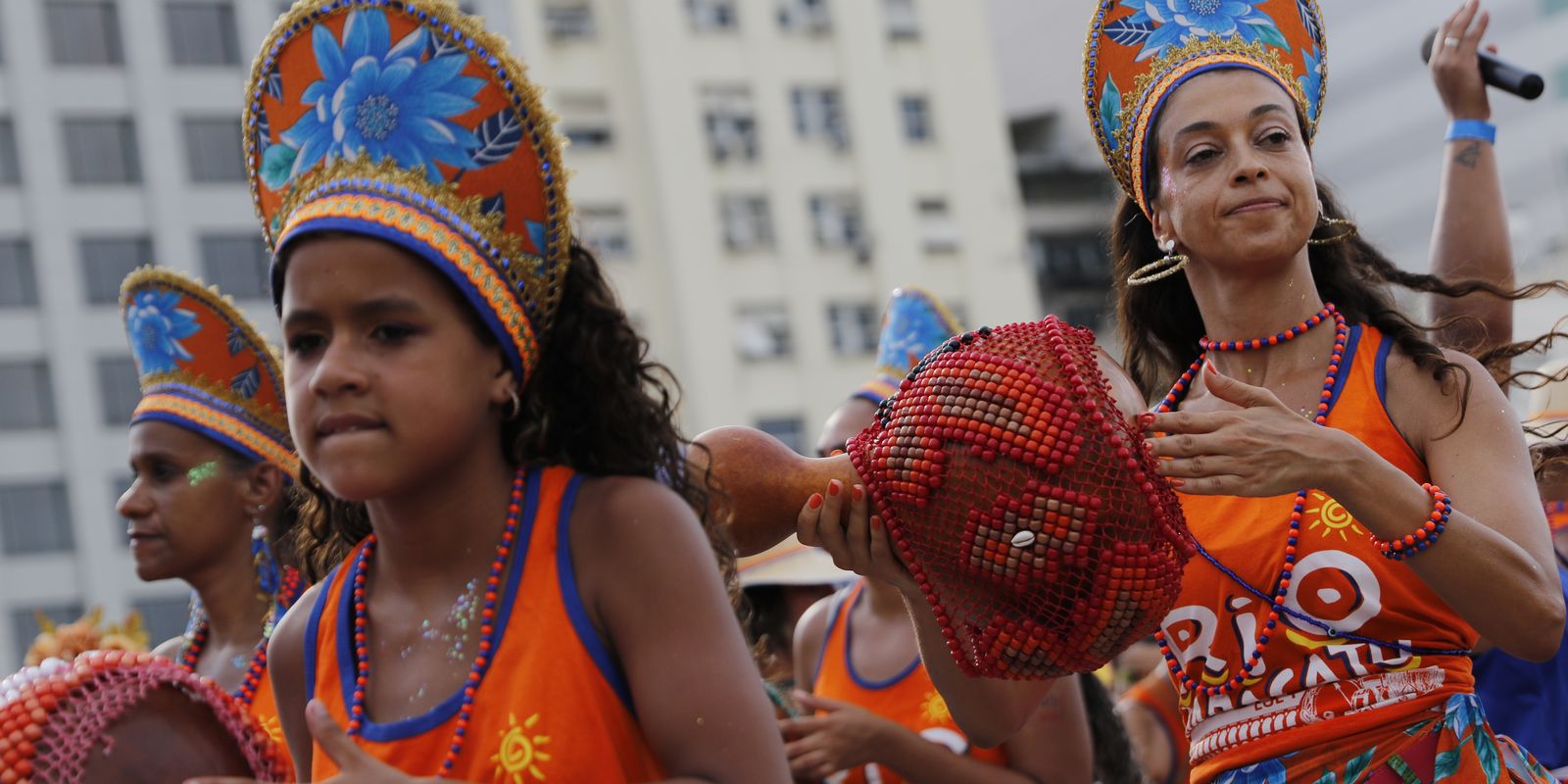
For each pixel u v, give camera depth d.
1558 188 38.56
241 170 41.56
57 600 39.34
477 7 39.88
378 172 2.86
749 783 2.71
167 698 2.89
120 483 40.03
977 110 43.50
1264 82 3.87
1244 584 3.71
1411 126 46.28
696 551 2.85
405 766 2.81
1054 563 2.97
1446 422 3.63
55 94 40.44
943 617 3.17
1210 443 3.22
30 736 2.75
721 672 2.76
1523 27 40.78
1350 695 3.61
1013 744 5.18
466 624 2.89
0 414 39.56
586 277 3.12
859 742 5.00
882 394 6.56
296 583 4.76
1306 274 3.89
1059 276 53.84
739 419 40.41
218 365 5.04
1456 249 4.91
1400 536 3.35
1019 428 2.96
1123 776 5.80
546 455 3.06
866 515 3.19
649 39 40.97
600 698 2.79
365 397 2.76
